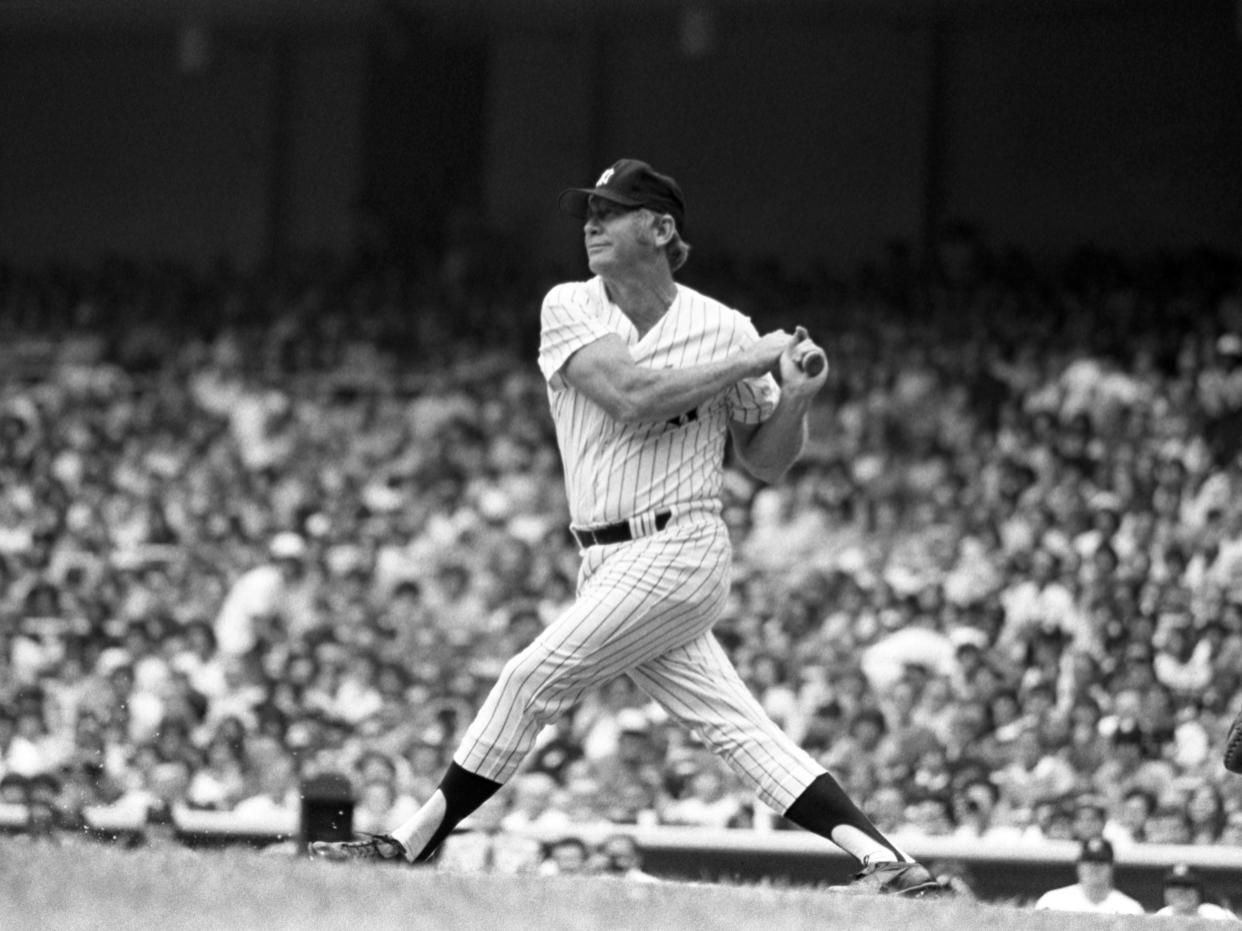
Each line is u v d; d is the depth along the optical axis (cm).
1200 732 1370
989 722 1359
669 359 653
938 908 570
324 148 2984
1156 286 2356
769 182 2812
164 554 1945
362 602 1748
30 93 3108
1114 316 2256
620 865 1164
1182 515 1783
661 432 647
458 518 1973
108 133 3080
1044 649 1484
